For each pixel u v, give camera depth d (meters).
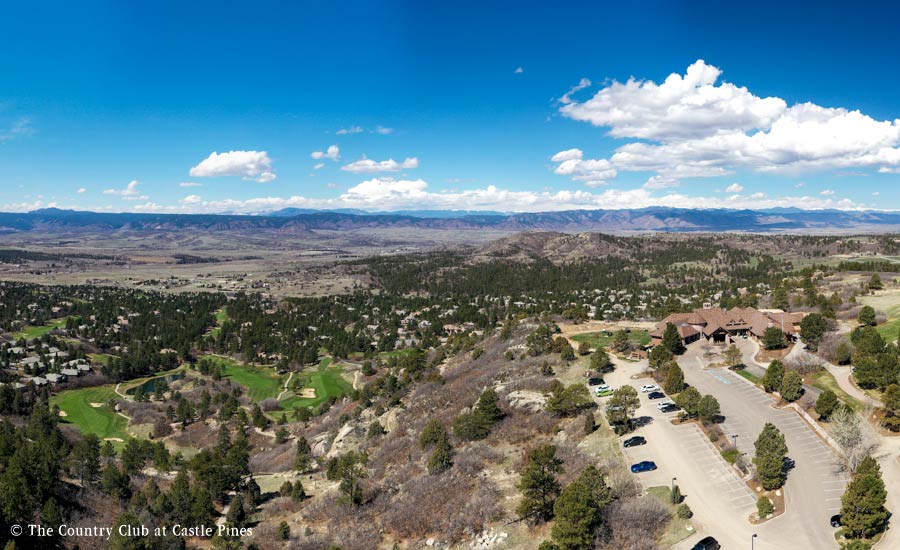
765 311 137.88
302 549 61.97
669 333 115.12
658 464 66.88
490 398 83.69
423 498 66.50
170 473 100.00
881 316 119.19
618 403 75.50
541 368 106.12
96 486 80.56
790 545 51.03
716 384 94.62
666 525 54.72
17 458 70.44
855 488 50.88
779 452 60.75
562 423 81.69
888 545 49.41
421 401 111.81
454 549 56.28
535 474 56.53
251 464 107.69
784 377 84.12
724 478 63.22
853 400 80.12
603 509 56.16
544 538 54.69
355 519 67.62
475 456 73.69
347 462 85.75
